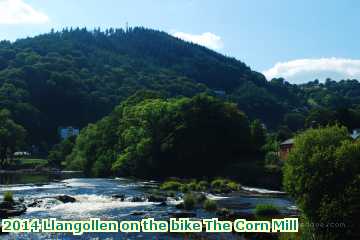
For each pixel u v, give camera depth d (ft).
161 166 387.14
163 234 139.03
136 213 177.68
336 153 115.03
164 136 394.11
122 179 372.17
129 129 420.77
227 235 136.56
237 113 402.11
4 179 356.79
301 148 123.95
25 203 199.82
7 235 137.69
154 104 413.59
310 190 116.37
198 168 378.94
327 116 495.41
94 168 427.74
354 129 456.86
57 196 222.69
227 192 268.62
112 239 132.77
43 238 133.80
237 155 390.42
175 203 210.38
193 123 382.83
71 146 580.30
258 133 410.93
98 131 481.87
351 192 108.06
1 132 517.14
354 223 106.63
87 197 226.38
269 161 351.87
